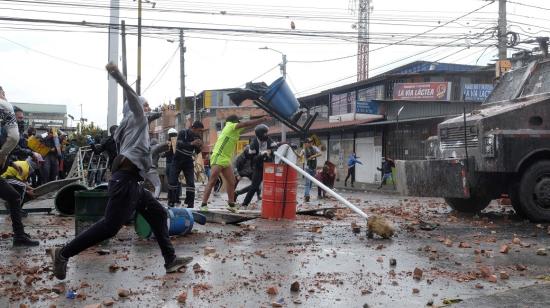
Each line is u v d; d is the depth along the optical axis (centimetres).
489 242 776
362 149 3362
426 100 3194
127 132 536
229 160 1046
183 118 3903
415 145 2883
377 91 3434
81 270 586
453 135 1052
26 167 1003
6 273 568
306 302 471
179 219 782
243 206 1262
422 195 985
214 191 1803
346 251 700
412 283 538
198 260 635
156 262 627
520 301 476
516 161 952
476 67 3981
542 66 1087
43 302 468
